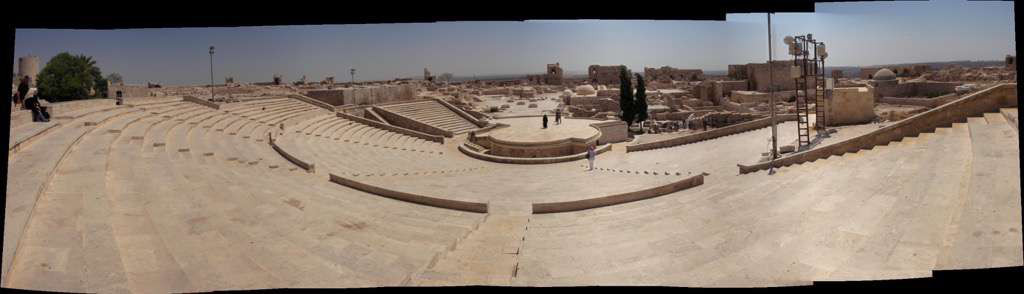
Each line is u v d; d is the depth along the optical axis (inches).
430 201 636.1
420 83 3179.1
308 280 297.6
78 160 580.4
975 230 278.8
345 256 358.0
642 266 327.3
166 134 938.1
